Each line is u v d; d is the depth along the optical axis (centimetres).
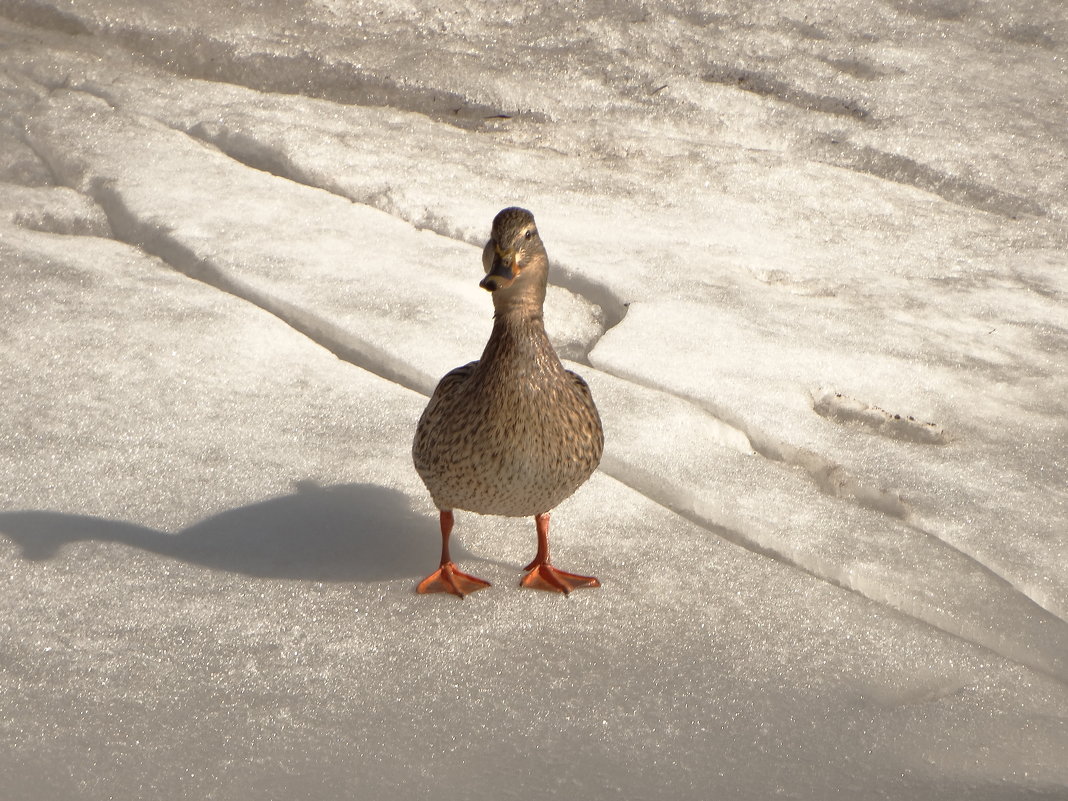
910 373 1159
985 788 669
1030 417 1104
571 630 788
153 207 1330
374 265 1263
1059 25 1927
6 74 1599
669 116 1694
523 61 1784
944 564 882
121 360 1059
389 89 1708
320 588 813
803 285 1326
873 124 1691
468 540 885
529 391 741
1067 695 762
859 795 659
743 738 700
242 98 1633
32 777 633
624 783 657
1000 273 1383
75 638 742
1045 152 1641
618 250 1347
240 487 914
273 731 679
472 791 644
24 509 864
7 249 1221
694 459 991
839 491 992
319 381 1062
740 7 1931
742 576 856
